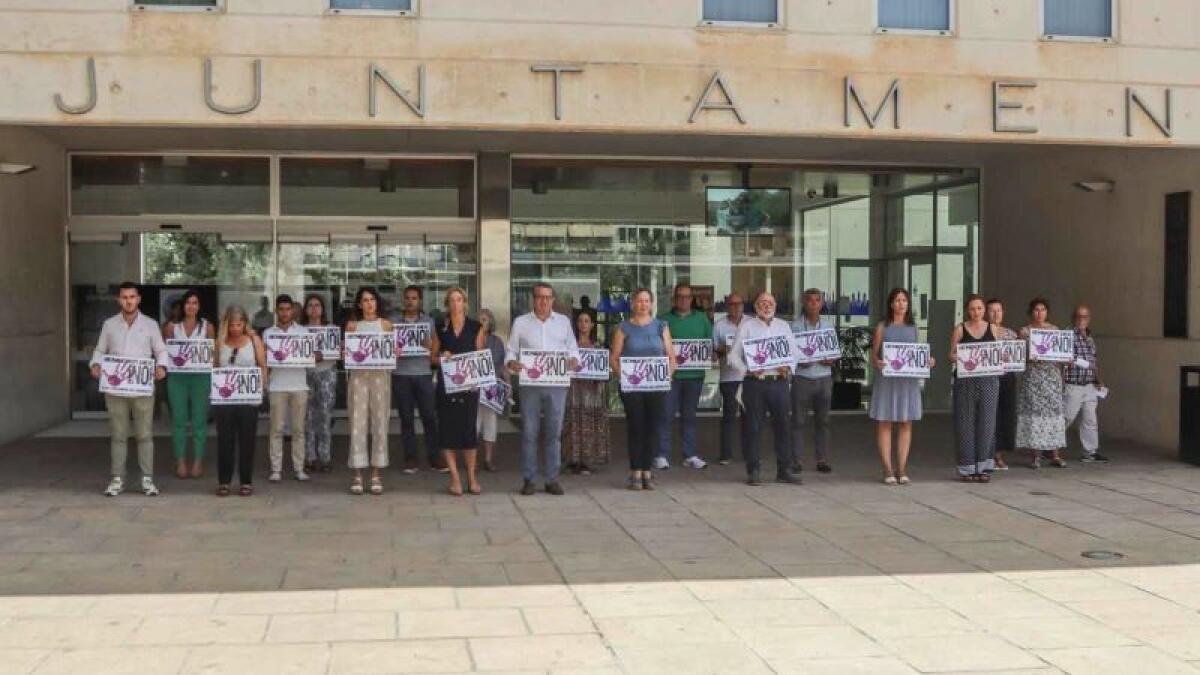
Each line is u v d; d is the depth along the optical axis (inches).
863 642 267.7
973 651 261.6
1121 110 515.5
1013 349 491.2
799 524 402.3
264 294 651.5
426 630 274.7
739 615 288.8
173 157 644.1
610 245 678.5
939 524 403.5
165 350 450.3
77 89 450.3
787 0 492.1
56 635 269.6
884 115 497.7
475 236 655.1
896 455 568.7
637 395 462.0
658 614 289.1
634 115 480.4
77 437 600.1
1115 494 461.7
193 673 243.6
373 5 468.1
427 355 508.1
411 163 652.7
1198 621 286.2
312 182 649.6
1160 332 584.7
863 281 717.3
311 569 334.3
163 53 454.6
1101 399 629.0
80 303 651.5
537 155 661.3
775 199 700.7
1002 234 710.5
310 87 462.0
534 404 452.1
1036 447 517.0
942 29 506.0
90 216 644.1
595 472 512.1
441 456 513.3
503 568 336.8
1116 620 286.7
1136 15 518.3
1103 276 624.4
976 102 505.0
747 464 480.1
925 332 727.7
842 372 719.1
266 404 664.4
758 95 488.7
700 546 366.9
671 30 483.2
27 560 343.3
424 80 467.2
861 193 713.0
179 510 419.2
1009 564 345.4
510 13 473.4
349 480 485.4
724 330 530.0
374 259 654.5
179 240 650.2
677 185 685.9
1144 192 593.3
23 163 578.6
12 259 574.6
